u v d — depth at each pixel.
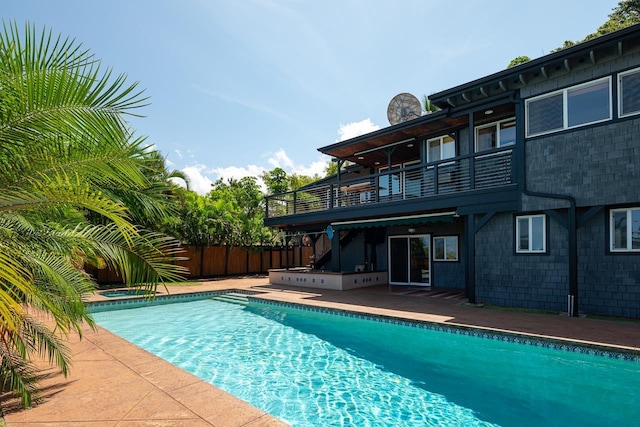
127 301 13.80
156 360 6.11
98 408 4.23
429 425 4.89
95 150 3.28
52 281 4.25
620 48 9.19
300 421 5.03
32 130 3.01
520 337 7.62
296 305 12.28
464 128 14.88
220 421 3.90
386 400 5.66
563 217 10.40
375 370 6.93
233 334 9.82
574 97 10.26
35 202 3.06
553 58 10.11
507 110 12.70
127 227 3.42
